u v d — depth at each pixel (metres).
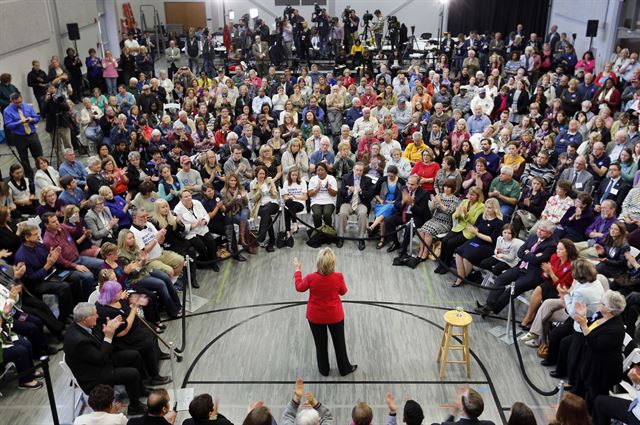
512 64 18.33
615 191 8.51
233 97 14.78
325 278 5.51
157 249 7.15
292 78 16.69
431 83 14.74
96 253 7.28
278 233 8.90
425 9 24.38
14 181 8.71
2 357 5.47
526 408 4.01
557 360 5.94
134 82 14.34
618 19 16.72
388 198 8.81
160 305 7.19
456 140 10.93
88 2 19.33
